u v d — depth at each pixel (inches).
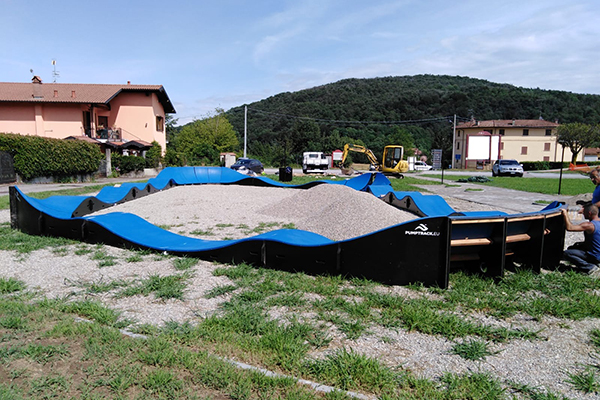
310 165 1612.9
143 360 125.8
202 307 177.6
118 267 236.2
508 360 134.8
